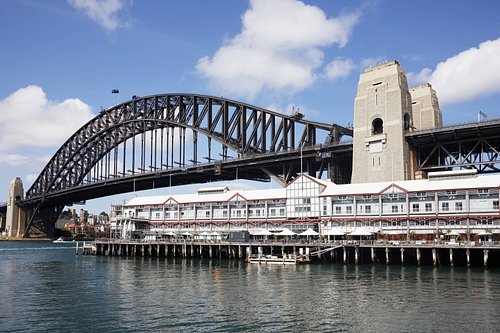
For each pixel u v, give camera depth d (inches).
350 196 4153.5
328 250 3602.4
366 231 3912.4
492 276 2672.2
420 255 3378.4
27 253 5521.7
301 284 2461.9
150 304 1967.3
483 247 3102.9
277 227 4552.2
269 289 2311.8
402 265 3344.0
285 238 4441.4
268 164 5910.4
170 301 2031.3
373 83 4726.9
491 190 3619.6
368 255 3654.0
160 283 2573.8
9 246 7598.4
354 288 2303.2
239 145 6343.5
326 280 2598.4
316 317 1701.5
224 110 6520.7
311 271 3058.6
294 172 6102.4
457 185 3757.4
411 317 1681.8
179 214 5231.3
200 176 6973.4
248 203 4778.5
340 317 1697.8
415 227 3863.2
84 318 1722.4
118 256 4788.4
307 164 5679.1
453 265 3250.5
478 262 3341.5
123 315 1764.3
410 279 2586.1
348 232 3892.7
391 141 4495.6
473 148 4288.9
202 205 5093.5
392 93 4564.5
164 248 4722.0
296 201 4461.1
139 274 3016.7
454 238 3668.8
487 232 3398.1
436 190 3789.4
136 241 4781.0
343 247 3555.6
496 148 4574.3
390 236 3937.0
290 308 1857.8
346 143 5049.2
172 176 7007.9
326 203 4271.7
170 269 3316.9
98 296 2176.4
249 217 4768.7
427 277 2657.5
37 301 2060.8
